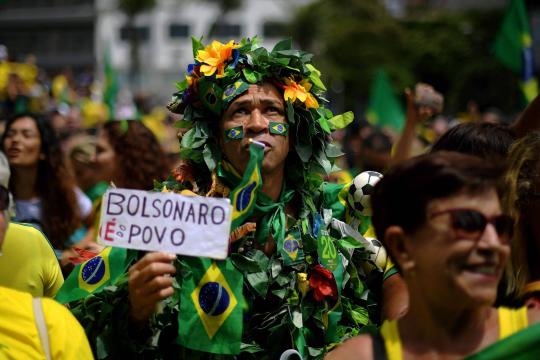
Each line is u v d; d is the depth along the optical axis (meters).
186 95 3.67
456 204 2.34
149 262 3.03
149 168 6.25
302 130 3.68
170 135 12.59
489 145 3.44
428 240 2.36
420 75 37.59
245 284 3.45
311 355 3.48
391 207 2.45
